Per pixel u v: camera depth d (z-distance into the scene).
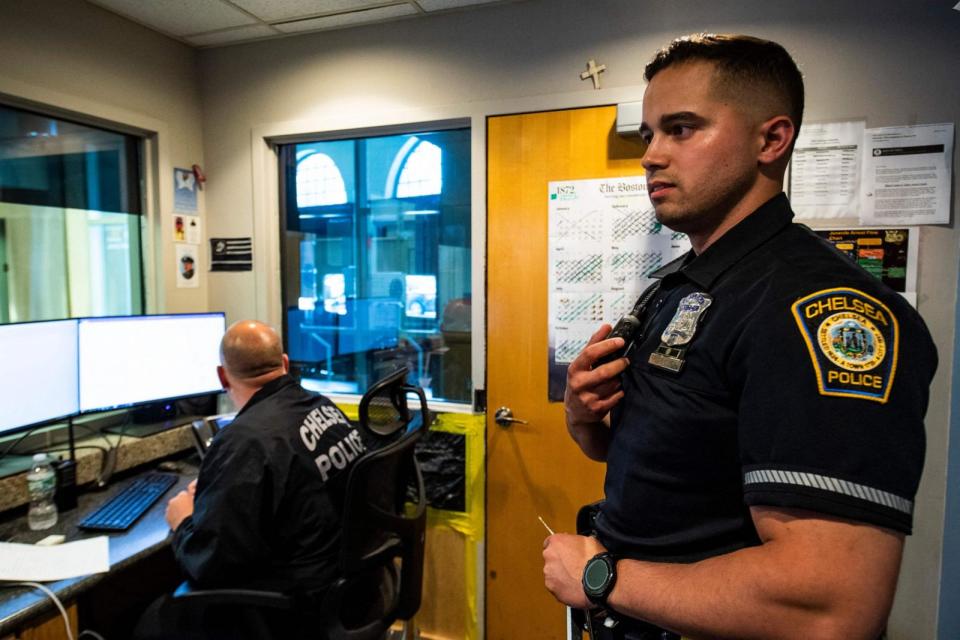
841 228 1.77
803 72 1.78
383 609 1.59
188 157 2.55
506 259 2.16
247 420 1.51
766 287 0.63
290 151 2.57
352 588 1.54
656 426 0.68
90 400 1.87
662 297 0.85
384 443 1.69
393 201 2.41
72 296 2.21
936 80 1.68
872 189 1.74
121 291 2.40
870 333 0.54
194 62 2.58
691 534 0.65
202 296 2.64
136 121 2.30
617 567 0.66
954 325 1.70
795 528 0.51
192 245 2.58
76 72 2.07
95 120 2.19
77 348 1.83
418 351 2.40
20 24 1.90
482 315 2.20
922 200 1.71
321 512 1.48
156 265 2.45
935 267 1.71
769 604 0.50
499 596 2.22
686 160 0.71
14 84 1.88
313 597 1.46
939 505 1.73
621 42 1.95
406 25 2.23
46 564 1.39
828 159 1.77
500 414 2.18
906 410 0.51
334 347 2.56
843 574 0.48
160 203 2.43
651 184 0.75
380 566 1.53
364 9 2.14
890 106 1.71
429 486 2.29
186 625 1.53
